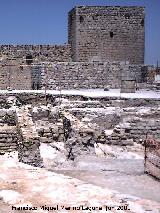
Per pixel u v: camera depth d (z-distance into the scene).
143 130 22.34
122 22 40.06
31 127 14.93
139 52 40.81
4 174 8.83
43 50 39.84
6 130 17.44
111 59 40.28
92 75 36.84
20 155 13.94
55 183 8.25
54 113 23.08
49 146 17.72
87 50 39.69
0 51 38.66
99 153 16.67
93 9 39.28
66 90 34.97
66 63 35.97
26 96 29.70
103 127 23.56
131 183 10.28
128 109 24.89
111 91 34.19
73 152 15.18
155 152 14.20
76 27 39.22
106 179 10.63
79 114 23.80
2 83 38.47
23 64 39.22
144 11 40.34
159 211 7.12
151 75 43.53
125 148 19.05
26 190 7.80
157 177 10.88
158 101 27.84
